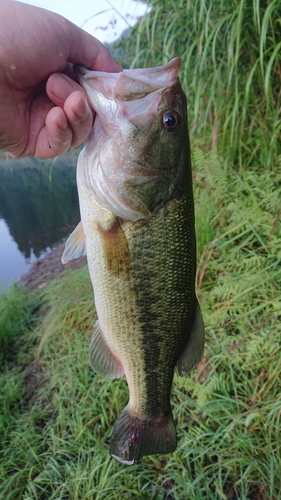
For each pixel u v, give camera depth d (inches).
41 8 7.5
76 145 7.9
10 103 7.8
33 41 7.2
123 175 8.0
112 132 7.8
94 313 21.7
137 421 9.8
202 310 15.7
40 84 8.0
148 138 7.9
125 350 9.2
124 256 8.4
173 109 7.9
